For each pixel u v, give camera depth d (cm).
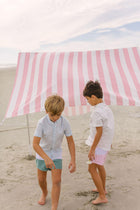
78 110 455
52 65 380
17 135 533
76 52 413
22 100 330
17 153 424
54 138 233
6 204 266
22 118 690
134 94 328
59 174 234
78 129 560
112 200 266
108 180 313
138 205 255
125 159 378
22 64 387
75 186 302
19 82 362
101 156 254
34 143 227
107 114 249
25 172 346
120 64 386
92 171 255
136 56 397
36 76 364
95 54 410
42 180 252
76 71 369
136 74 364
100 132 239
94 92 249
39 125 229
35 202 269
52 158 238
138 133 513
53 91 333
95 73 366
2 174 340
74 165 234
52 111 218
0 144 478
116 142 460
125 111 716
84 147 440
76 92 329
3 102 877
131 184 301
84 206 256
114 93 325
